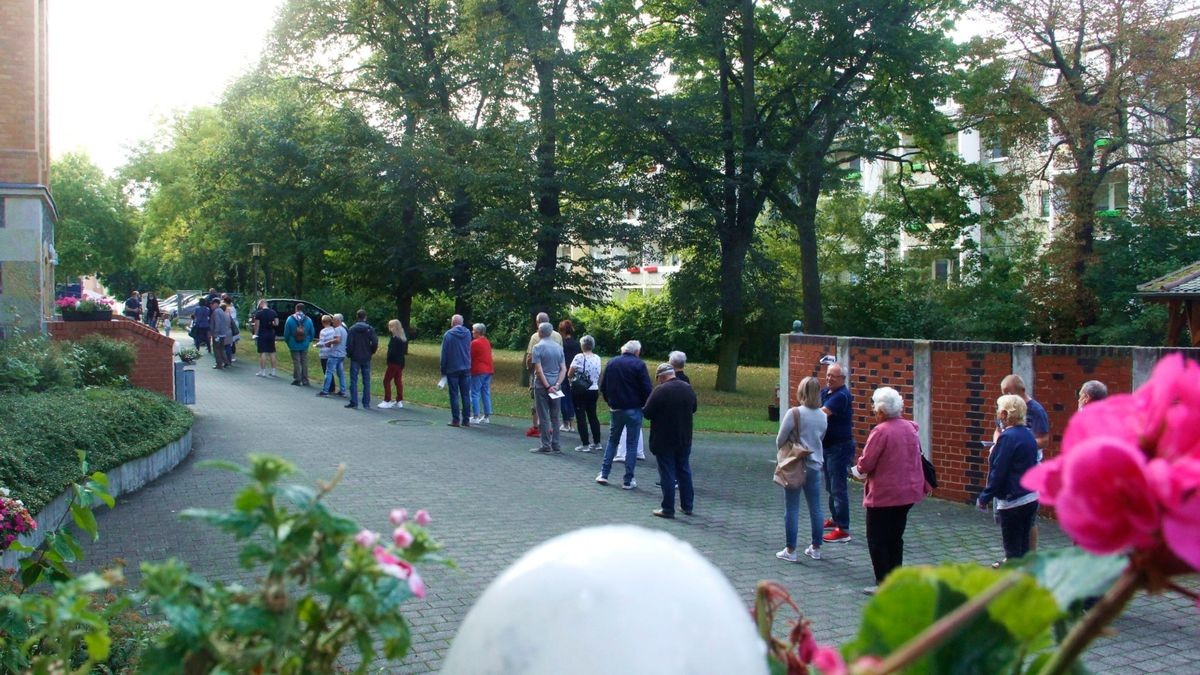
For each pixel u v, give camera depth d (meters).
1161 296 16.50
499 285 25.84
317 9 29.69
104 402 11.56
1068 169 25.47
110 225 67.62
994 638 1.15
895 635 1.19
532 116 25.27
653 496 11.37
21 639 3.25
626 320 47.25
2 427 8.61
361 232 32.72
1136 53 22.77
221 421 16.36
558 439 14.88
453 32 28.52
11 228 17.02
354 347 18.67
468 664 1.14
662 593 1.11
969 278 34.59
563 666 1.06
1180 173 24.25
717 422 19.33
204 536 8.47
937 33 23.48
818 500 8.74
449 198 29.23
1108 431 1.00
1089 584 1.07
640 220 25.75
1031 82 25.25
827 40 23.50
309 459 12.91
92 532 3.96
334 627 1.76
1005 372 11.46
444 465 12.83
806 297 26.62
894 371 12.62
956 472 11.93
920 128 25.00
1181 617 6.93
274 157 32.00
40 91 20.66
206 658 1.52
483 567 7.80
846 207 38.12
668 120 24.50
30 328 16.55
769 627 1.63
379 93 29.73
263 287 49.91
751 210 26.25
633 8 25.81
